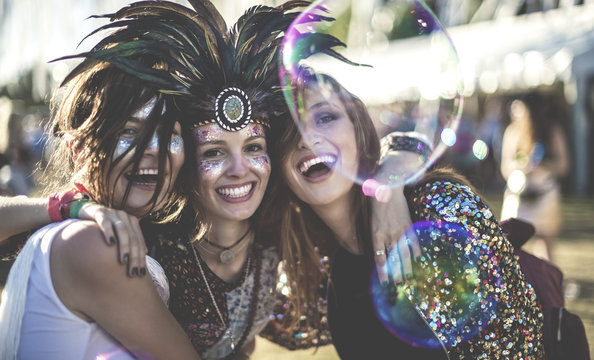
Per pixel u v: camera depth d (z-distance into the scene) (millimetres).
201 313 1657
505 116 9773
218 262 1673
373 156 1589
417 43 10023
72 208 1284
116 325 1229
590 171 9203
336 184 1552
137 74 1352
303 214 1775
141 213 1400
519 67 8898
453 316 1386
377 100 8117
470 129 9961
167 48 1427
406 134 1741
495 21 11359
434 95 2020
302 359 2830
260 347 3080
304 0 1625
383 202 1521
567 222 6586
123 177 1374
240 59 1484
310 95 1530
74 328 1219
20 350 1242
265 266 1767
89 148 1352
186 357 1313
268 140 1591
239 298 1705
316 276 1809
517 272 1403
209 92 1452
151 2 1467
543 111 3896
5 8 5539
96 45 1408
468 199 1404
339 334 1694
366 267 1627
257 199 1556
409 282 1449
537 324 1414
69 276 1211
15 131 5598
